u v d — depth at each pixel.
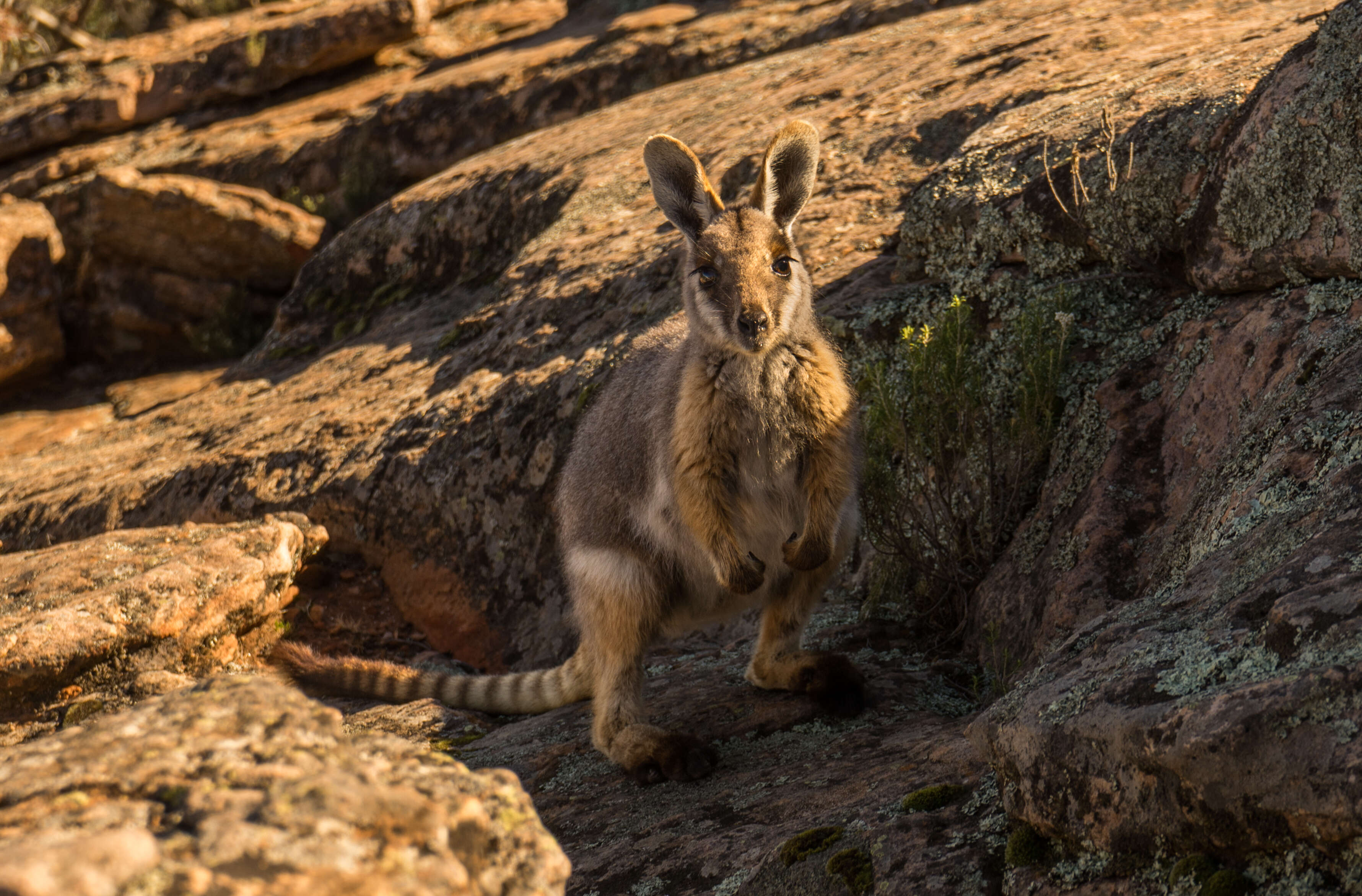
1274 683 5.95
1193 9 24.53
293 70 55.53
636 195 27.33
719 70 40.22
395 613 20.84
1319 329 10.98
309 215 44.84
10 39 67.75
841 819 8.62
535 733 13.62
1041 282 15.39
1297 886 5.61
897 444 14.29
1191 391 12.34
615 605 12.93
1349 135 11.14
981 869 7.26
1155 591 10.27
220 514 22.69
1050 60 23.39
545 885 4.96
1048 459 13.79
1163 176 14.37
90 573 16.92
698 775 11.03
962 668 12.87
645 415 13.18
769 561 12.99
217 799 4.47
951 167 17.48
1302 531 7.50
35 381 43.94
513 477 19.86
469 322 25.28
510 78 45.78
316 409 25.28
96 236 44.03
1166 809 6.26
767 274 11.93
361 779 4.90
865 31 37.19
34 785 4.64
